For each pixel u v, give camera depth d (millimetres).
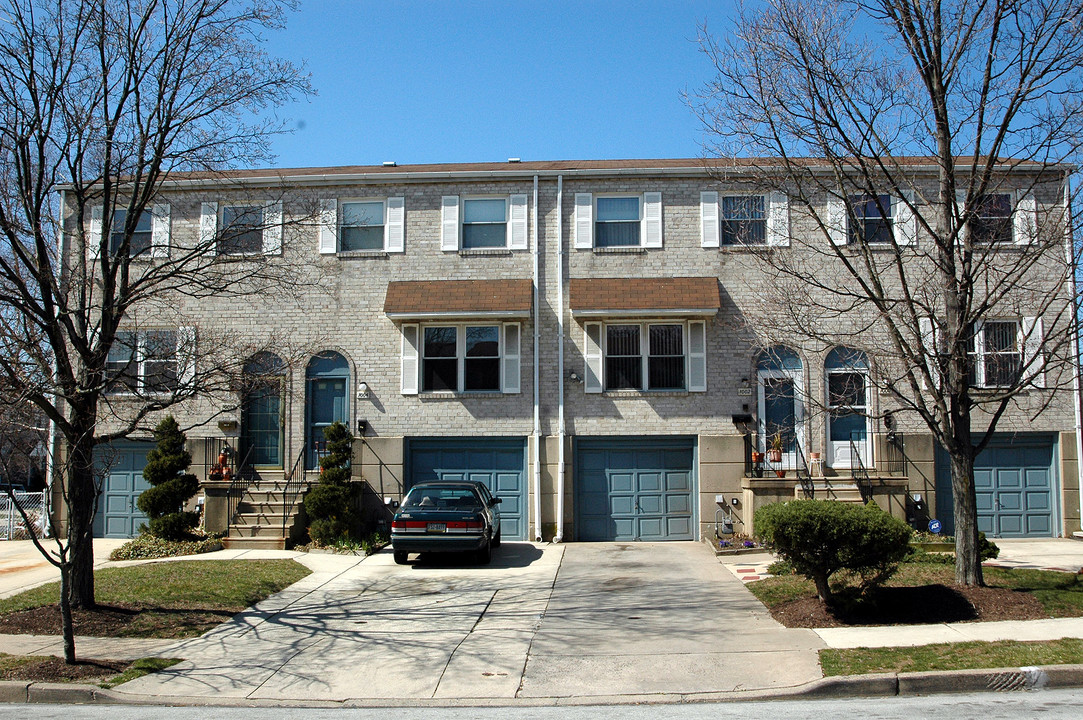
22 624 10898
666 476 19047
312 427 19438
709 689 8367
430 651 9891
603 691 8438
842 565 10602
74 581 11461
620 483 19062
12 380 10242
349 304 19578
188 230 19812
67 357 11133
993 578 12000
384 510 18891
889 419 18281
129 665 9438
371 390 19297
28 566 15484
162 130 12023
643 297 18688
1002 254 16266
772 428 18828
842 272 18344
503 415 19094
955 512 11828
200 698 8500
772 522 10758
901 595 11047
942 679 8227
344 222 19891
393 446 19062
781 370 18875
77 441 10812
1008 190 12828
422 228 19719
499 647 9984
